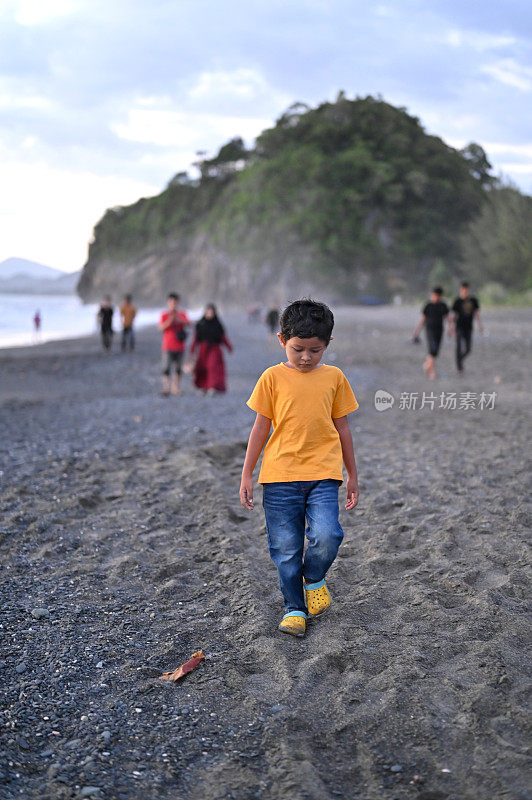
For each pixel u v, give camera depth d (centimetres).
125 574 394
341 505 520
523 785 209
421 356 1855
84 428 882
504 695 259
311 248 12912
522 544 417
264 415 317
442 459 659
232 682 277
